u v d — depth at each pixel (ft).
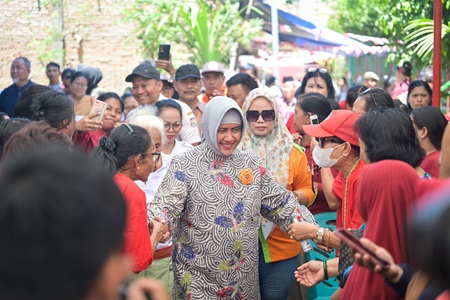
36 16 44.14
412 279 9.91
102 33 54.24
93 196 4.98
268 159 19.61
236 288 16.20
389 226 10.91
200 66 56.59
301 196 19.45
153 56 55.98
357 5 62.59
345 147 15.97
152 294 6.26
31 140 12.90
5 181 4.99
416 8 35.04
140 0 54.60
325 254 18.80
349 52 56.44
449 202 5.97
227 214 16.07
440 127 18.57
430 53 34.94
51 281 4.85
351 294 11.48
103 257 4.99
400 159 12.64
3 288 4.85
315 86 28.40
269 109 19.38
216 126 15.98
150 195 18.71
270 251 18.84
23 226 4.84
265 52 64.28
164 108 22.39
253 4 58.54
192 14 53.52
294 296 20.25
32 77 46.78
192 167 16.17
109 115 24.11
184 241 16.28
